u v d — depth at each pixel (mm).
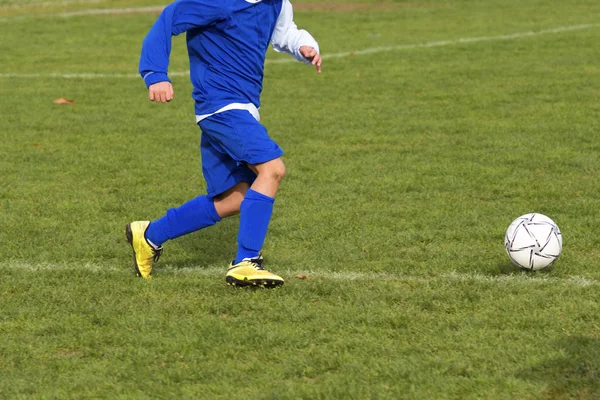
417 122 30797
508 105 33406
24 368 11875
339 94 37031
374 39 53531
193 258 17188
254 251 14984
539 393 10750
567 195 21203
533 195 21250
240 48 14875
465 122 30531
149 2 76250
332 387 10922
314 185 22688
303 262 16562
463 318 13344
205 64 15000
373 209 20344
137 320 13445
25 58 48781
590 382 11008
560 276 15414
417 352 12117
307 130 29906
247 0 14789
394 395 10766
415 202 20891
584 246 17203
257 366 11719
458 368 11445
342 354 12047
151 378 11422
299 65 45219
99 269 16203
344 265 16359
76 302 14359
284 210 20328
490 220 19281
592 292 14461
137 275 15727
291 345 12422
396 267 16141
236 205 15562
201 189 22672
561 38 51281
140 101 36344
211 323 13281
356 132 29422
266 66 45031
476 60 44938
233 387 11125
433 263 16312
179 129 30609
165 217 15539
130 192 22281
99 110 34281
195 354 12188
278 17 15523
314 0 74188
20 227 19125
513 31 54969
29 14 68875
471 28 56938
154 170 24703
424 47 49812
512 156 25281
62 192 22266
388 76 41188
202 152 15500
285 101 35688
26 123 31656
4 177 23875
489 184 22375
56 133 29969
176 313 13859
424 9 67250
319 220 19453
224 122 14789
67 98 37031
